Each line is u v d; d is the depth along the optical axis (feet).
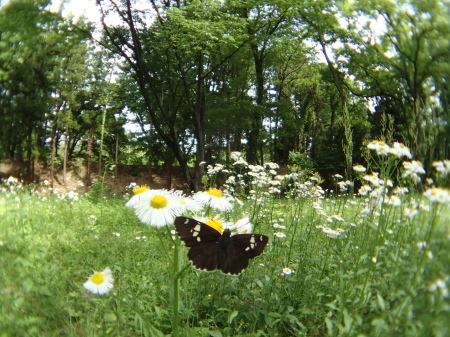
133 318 8.91
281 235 11.39
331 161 57.72
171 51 51.57
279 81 91.35
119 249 14.79
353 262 10.14
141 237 16.31
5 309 7.41
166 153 82.84
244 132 77.66
